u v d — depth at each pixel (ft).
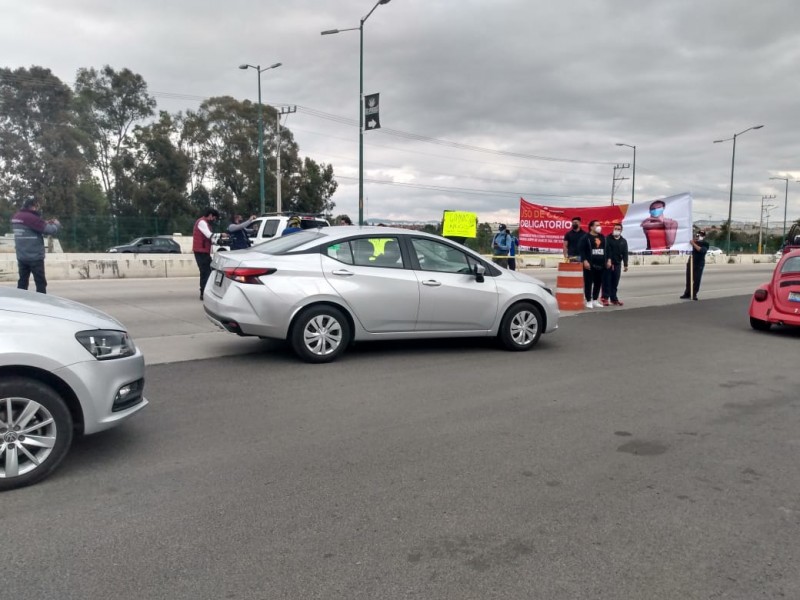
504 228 57.16
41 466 12.60
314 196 206.08
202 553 10.27
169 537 10.75
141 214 173.88
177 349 25.76
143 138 179.22
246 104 194.49
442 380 21.91
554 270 88.22
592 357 26.61
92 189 186.70
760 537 11.21
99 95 184.75
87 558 10.03
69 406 13.14
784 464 14.70
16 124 158.81
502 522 11.57
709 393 21.08
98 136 187.52
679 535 11.23
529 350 27.68
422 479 13.43
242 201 189.06
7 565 9.77
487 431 16.63
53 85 160.56
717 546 10.87
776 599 9.35
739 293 59.36
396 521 11.52
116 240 114.62
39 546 10.36
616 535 11.18
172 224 123.34
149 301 41.16
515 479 13.53
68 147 161.99
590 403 19.52
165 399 18.80
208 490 12.63
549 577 9.82
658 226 84.02
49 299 14.30
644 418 18.08
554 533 11.21
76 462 13.88
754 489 13.26
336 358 24.48
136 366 14.11
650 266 115.14
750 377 23.57
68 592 9.12
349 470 13.83
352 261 23.91
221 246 49.78
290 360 24.14
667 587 9.61
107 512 11.60
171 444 15.12
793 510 12.30
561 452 15.21
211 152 191.83
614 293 45.55
